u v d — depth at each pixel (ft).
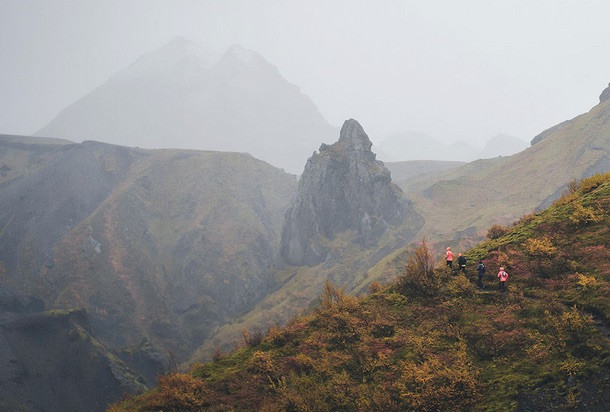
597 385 42.55
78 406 334.24
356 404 50.90
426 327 62.90
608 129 449.06
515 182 484.74
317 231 521.24
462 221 434.30
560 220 78.07
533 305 58.44
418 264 78.79
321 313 75.56
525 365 48.55
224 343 394.32
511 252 74.79
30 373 350.43
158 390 62.18
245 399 56.13
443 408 46.68
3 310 434.71
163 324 506.07
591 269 60.64
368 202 522.88
